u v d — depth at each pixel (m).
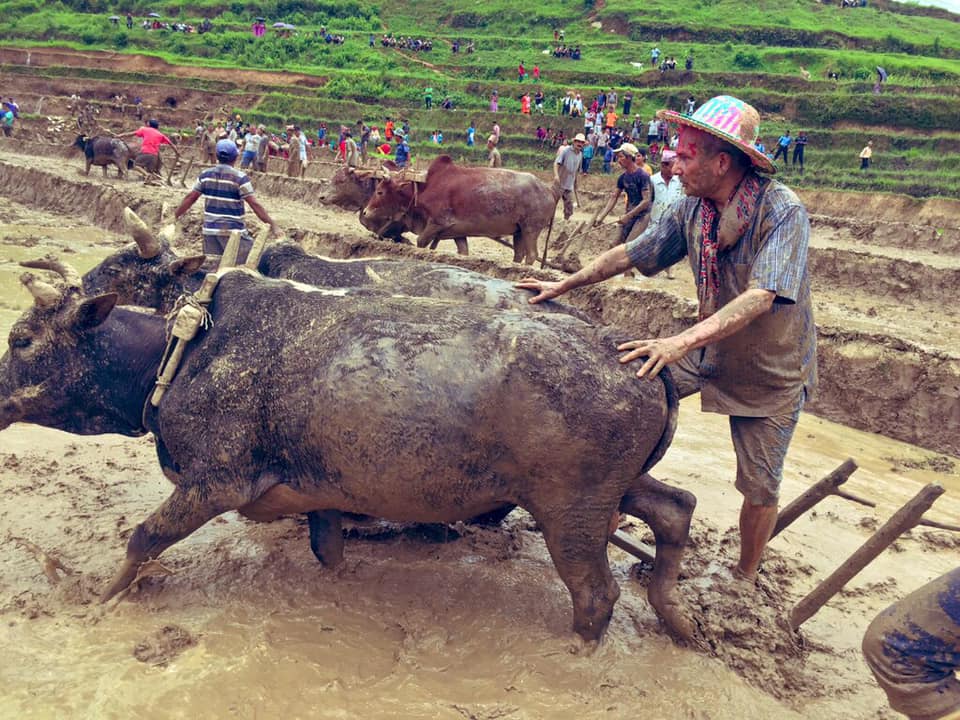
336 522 5.08
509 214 12.77
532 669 4.33
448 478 4.28
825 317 13.81
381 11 80.94
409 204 12.97
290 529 5.71
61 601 4.71
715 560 5.56
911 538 6.31
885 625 3.14
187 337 4.63
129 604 4.72
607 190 29.55
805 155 38.12
